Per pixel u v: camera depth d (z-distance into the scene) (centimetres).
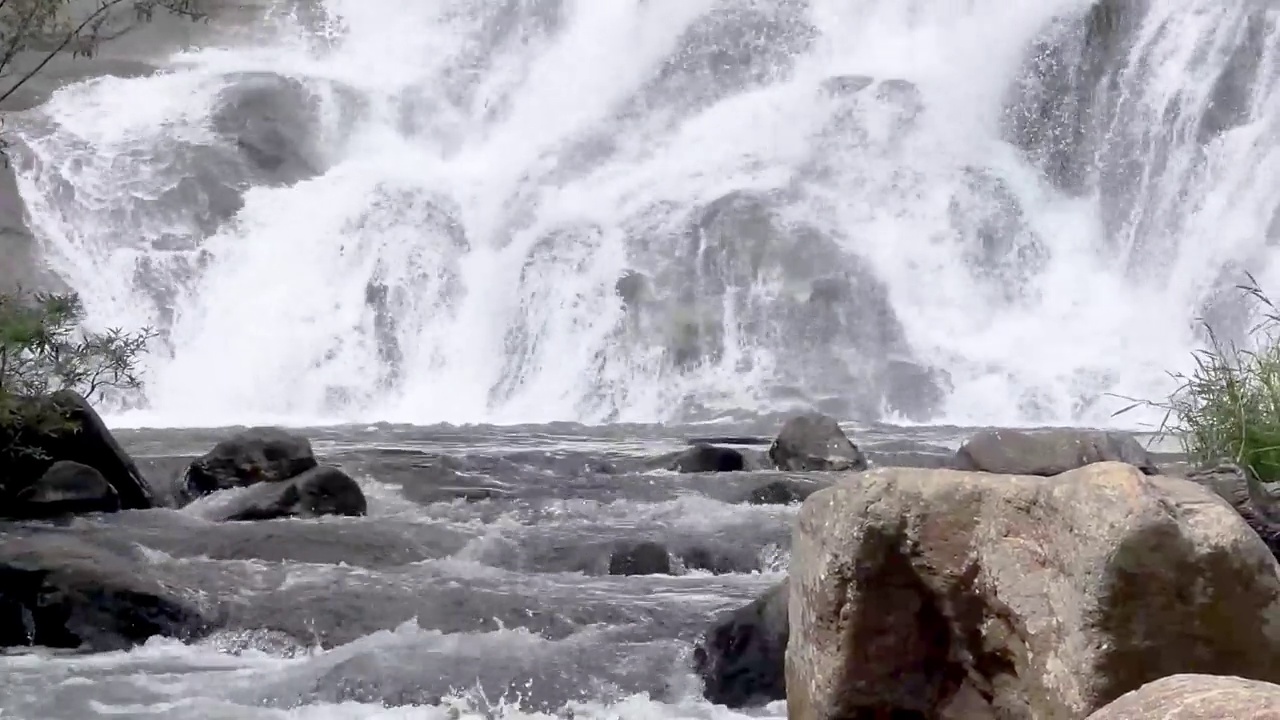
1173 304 2111
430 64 2644
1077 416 1900
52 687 583
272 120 2397
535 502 981
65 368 1020
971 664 365
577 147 2380
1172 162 2225
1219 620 325
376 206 2197
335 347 2075
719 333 2031
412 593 709
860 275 2075
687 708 556
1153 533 326
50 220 2177
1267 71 2203
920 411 1939
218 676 603
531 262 2106
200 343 2064
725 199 2153
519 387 2050
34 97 2317
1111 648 326
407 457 1183
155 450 1281
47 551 686
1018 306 2134
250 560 788
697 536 847
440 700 570
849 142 2297
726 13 2559
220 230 2189
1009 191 2239
